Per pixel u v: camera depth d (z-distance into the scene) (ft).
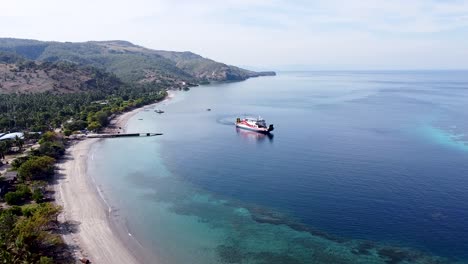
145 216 323.37
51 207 290.97
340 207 337.72
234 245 276.00
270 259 257.55
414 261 253.85
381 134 641.40
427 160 474.08
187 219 318.45
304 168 451.94
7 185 358.43
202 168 460.96
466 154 502.79
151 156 520.83
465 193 363.35
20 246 230.48
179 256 261.03
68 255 253.85
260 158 501.56
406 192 368.07
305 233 293.02
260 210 335.88
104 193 374.22
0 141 519.60
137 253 263.08
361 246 273.13
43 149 483.51
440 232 290.56
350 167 449.89
